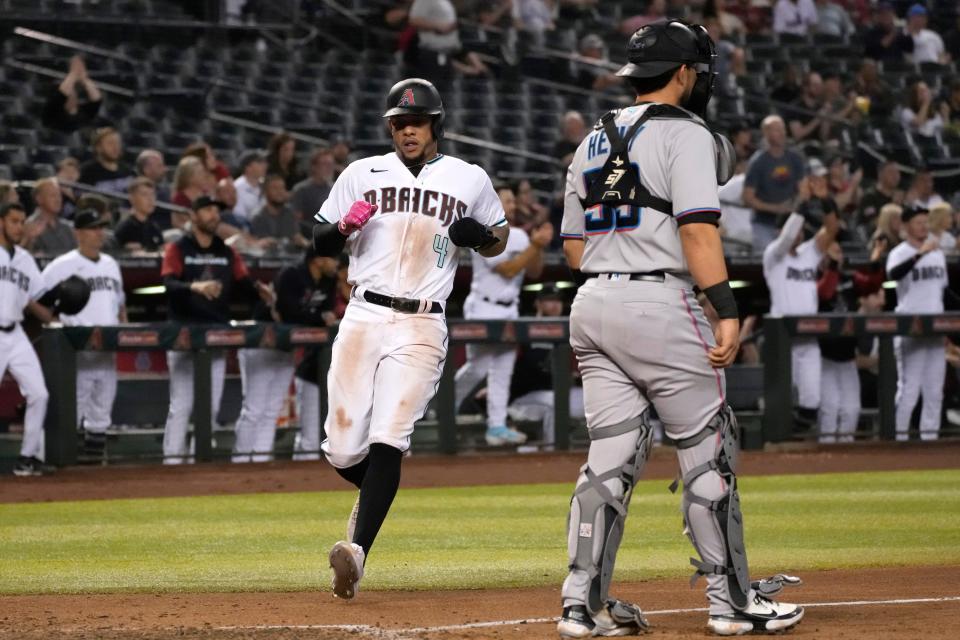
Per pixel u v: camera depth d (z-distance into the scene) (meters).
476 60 53.19
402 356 13.97
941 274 35.09
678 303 11.29
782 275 34.25
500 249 15.05
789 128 52.16
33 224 33.03
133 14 52.94
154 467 30.22
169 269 30.05
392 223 14.22
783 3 59.72
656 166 11.26
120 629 11.88
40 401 28.66
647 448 11.56
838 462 31.11
